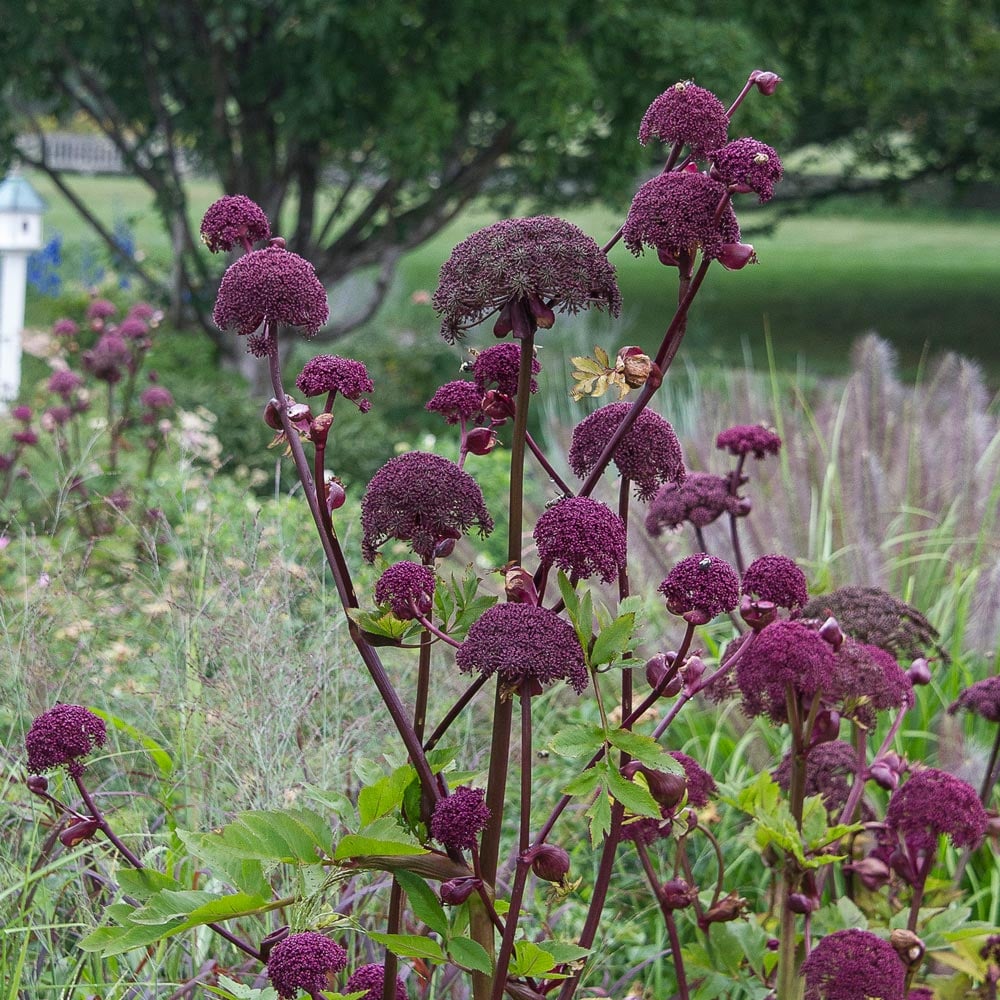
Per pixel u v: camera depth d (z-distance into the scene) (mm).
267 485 7160
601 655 1594
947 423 5254
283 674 3012
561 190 12164
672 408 7090
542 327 1574
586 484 1736
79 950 2564
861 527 4473
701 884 3357
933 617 4203
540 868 1619
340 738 3068
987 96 17469
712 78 9859
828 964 2064
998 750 2736
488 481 6285
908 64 13453
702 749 3930
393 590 1598
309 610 3561
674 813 2016
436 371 11031
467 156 11633
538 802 3535
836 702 2275
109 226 26078
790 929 2219
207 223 1743
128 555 4406
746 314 19562
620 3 9531
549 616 1560
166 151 10734
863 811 2777
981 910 3152
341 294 13086
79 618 3475
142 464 6195
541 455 1798
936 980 2648
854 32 11734
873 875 2545
